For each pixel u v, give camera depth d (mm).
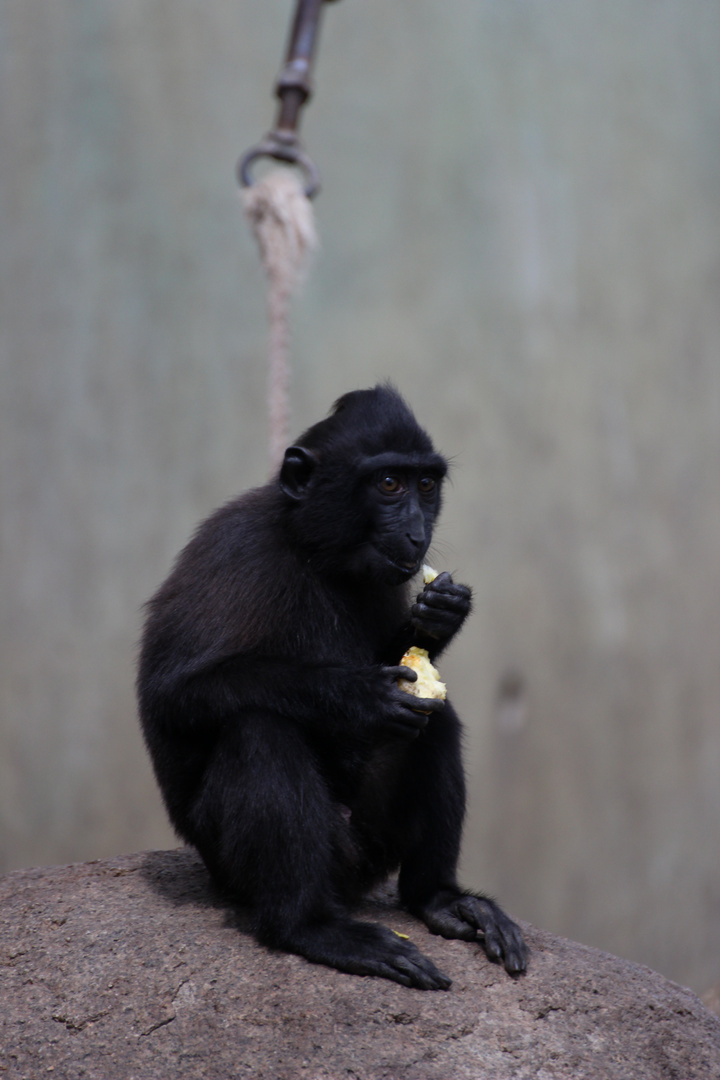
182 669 6391
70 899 6570
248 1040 5340
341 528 6840
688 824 20641
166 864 7230
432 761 6781
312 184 9875
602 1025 5656
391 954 5785
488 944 6051
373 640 7246
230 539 6820
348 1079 5152
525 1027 5559
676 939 20359
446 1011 5574
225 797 6102
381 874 6922
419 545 6785
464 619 6711
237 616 6551
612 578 20812
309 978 5723
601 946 19984
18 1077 5277
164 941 6012
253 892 6051
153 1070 5230
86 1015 5543
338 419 7070
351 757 6645
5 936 6152
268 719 6117
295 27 9898
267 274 9812
